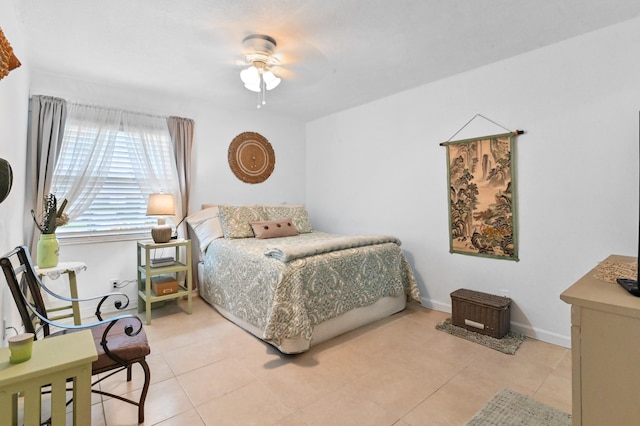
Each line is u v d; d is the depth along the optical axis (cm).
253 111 427
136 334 175
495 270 284
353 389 194
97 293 319
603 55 223
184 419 168
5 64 123
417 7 194
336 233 439
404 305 326
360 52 254
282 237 365
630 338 100
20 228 253
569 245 243
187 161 368
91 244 316
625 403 101
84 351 123
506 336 262
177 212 360
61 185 296
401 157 355
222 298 312
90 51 249
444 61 273
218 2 187
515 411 172
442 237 321
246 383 201
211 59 264
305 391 192
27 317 152
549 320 254
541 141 254
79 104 306
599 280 128
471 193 296
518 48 251
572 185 240
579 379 109
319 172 465
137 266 334
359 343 255
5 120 183
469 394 188
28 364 113
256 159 432
